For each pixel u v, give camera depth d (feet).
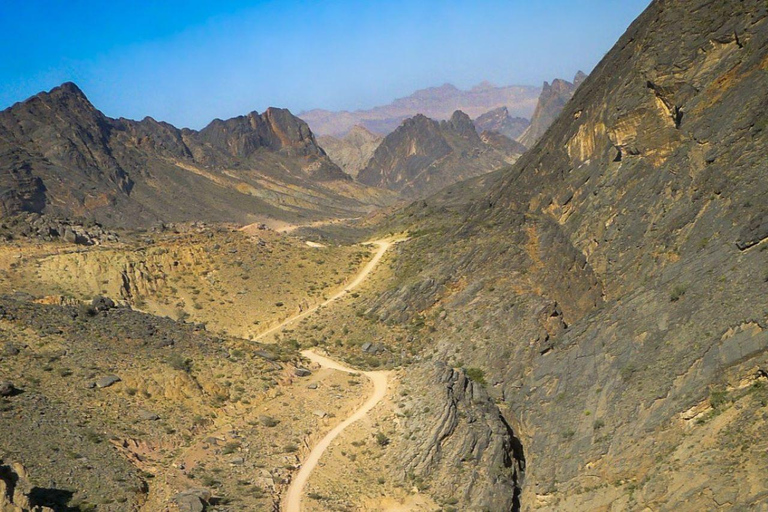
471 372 290.35
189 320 346.54
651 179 307.37
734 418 180.86
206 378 233.14
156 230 443.73
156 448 194.90
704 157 274.57
